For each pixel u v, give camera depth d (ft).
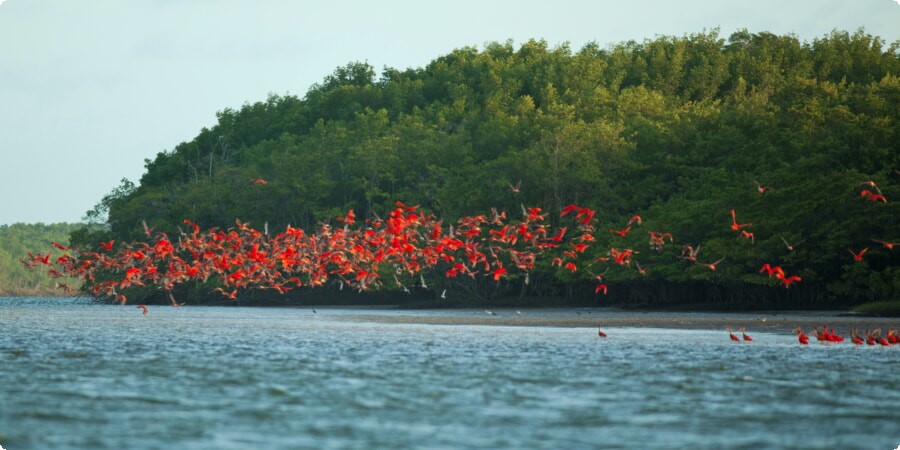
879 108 456.86
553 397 123.13
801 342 196.95
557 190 471.21
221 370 151.23
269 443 96.22
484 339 217.56
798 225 363.15
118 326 274.57
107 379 139.54
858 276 343.87
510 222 458.09
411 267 249.55
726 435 100.53
